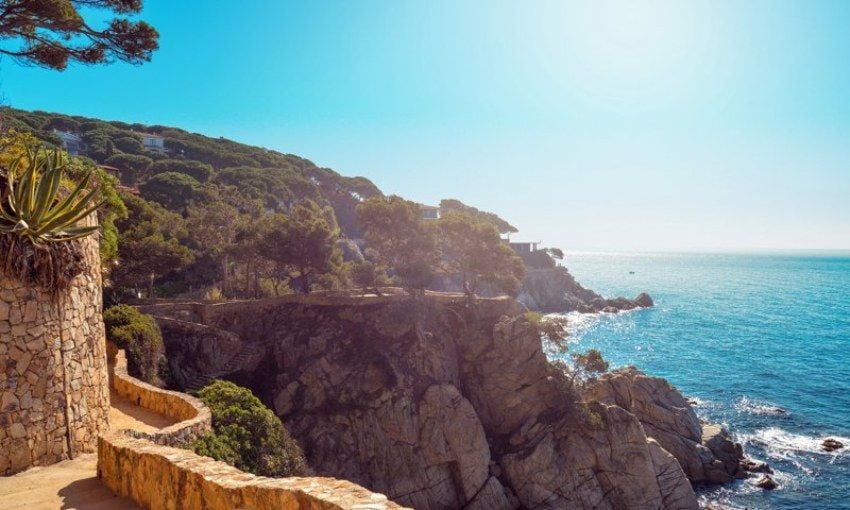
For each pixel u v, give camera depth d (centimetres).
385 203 6725
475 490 4472
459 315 5791
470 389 5328
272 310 5344
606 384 5231
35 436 1236
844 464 4981
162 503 946
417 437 4606
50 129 10844
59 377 1300
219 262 7156
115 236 3350
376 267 7819
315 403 4631
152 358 3459
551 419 4741
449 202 16038
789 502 4350
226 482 792
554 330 5266
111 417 1856
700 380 7750
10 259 1183
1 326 1175
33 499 1053
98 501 1055
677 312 14812
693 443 4897
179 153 12188
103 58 2297
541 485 4406
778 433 5722
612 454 4397
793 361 8919
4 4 2014
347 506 575
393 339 5184
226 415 2070
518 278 6838
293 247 5881
